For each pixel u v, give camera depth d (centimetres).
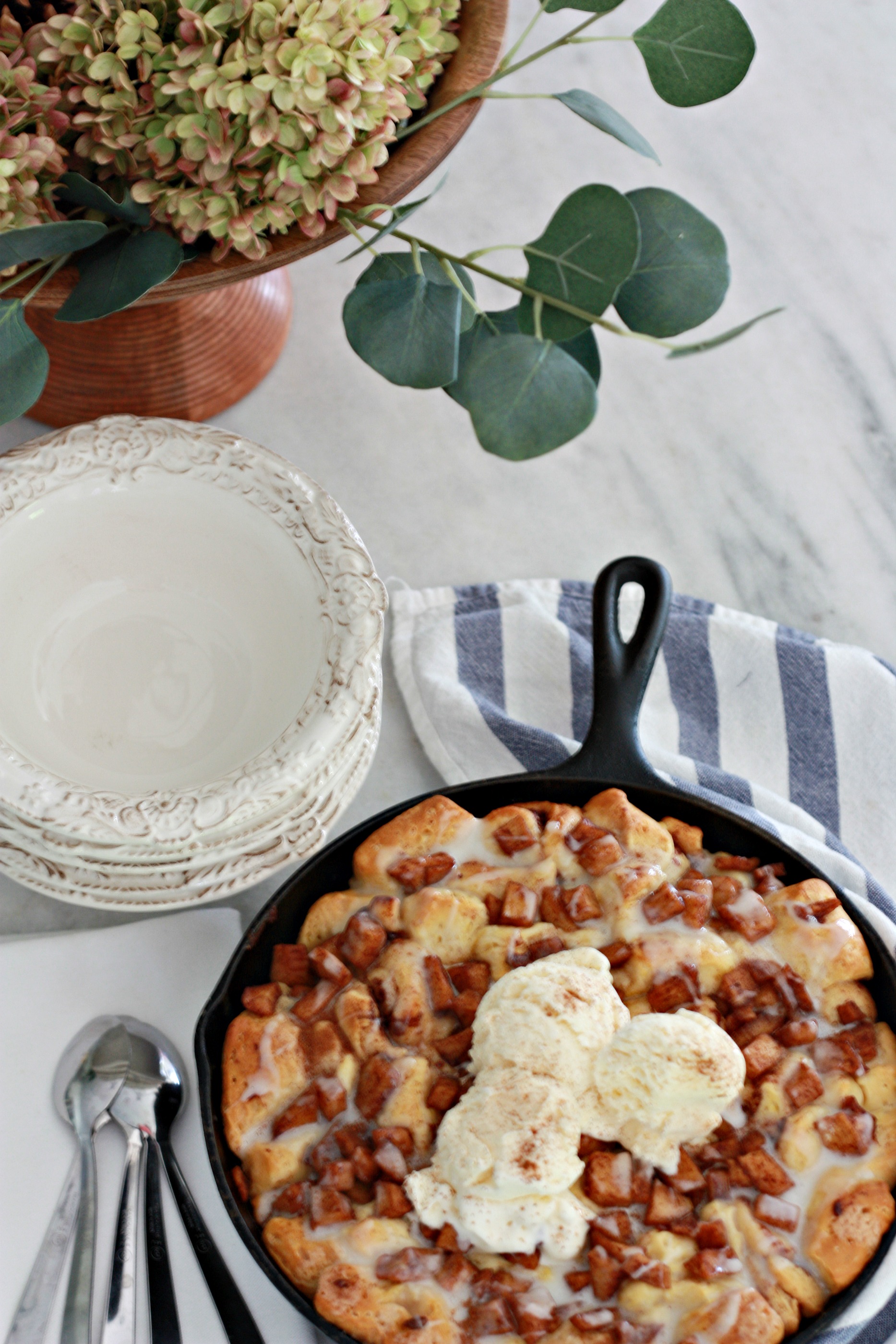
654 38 116
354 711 119
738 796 132
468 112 119
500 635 137
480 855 123
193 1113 124
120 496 124
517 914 121
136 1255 119
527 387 112
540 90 154
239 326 137
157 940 127
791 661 137
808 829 131
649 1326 112
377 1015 119
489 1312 112
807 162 154
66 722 123
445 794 124
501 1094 114
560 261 114
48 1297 117
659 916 120
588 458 143
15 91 112
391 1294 113
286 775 117
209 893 122
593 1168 114
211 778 122
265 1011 119
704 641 137
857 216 153
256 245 117
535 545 141
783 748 136
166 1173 121
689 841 124
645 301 116
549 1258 113
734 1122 117
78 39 112
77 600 125
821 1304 113
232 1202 113
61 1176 121
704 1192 115
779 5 160
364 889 123
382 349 115
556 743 133
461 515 141
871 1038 119
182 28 112
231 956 127
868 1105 117
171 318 132
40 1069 124
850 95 157
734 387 146
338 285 146
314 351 144
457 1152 114
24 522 123
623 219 112
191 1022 125
